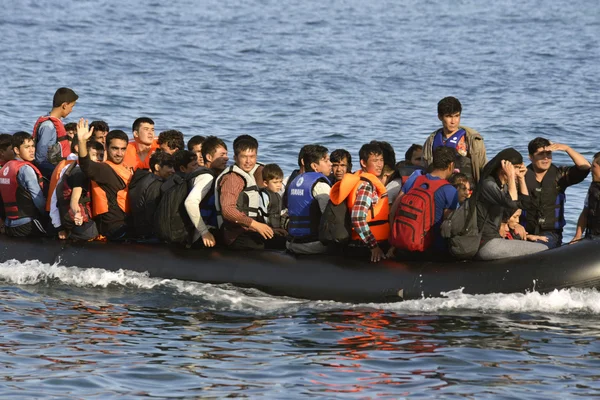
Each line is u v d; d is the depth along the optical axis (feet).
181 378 74.49
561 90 288.10
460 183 94.07
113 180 103.09
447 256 94.17
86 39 429.38
